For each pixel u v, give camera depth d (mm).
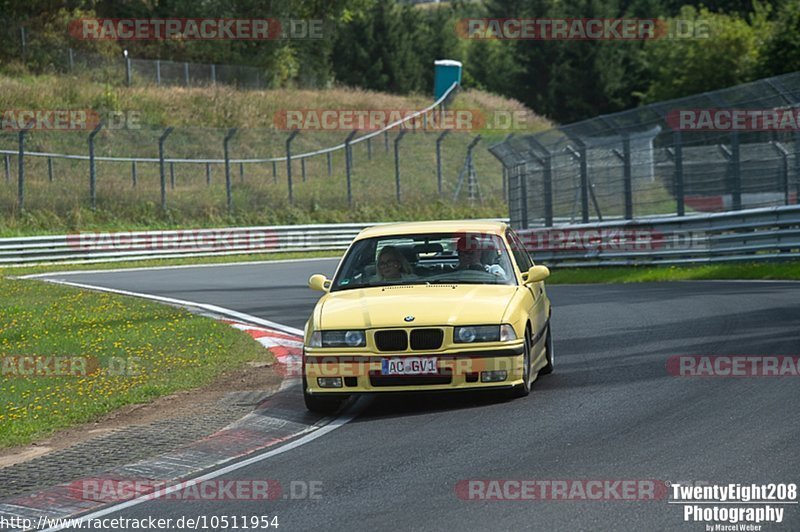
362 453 28438
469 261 37625
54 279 99500
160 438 32562
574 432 28906
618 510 21453
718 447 26047
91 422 36438
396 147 163250
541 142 100000
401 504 22953
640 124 89500
